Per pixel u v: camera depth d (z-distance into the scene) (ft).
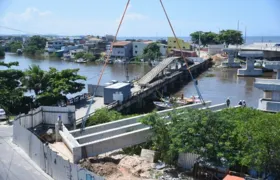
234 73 301.43
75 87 145.69
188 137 68.64
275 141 57.47
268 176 62.64
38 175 64.75
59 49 530.27
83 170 55.01
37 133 87.40
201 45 503.61
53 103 131.75
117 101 143.64
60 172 61.00
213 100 188.85
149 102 185.57
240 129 65.21
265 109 127.85
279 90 127.34
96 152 74.33
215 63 369.71
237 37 448.24
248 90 218.38
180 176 68.95
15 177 63.46
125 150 85.76
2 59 460.96
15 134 83.46
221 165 65.51
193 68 287.07
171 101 163.22
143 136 83.56
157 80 215.51
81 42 573.33
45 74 140.46
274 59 351.46
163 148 75.92
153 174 68.85
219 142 65.82
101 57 453.99
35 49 540.52
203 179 67.82
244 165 65.26
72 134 83.20
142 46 438.81
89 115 114.11
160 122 77.30
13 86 134.41
